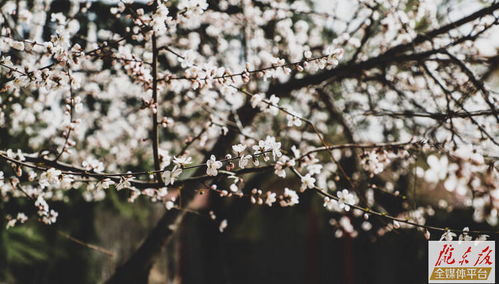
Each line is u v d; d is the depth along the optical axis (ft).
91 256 23.21
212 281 20.63
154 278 29.96
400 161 14.46
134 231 27.40
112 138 16.98
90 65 12.67
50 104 13.41
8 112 12.44
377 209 15.06
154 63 7.90
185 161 6.97
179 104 17.17
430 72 10.39
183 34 14.76
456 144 9.21
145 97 8.34
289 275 32.96
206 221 20.44
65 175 7.52
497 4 9.87
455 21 10.71
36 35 11.87
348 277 29.63
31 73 7.49
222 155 13.51
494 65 11.09
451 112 9.33
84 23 13.82
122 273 12.89
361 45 12.47
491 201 8.12
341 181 14.85
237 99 15.06
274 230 33.60
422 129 13.44
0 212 15.30
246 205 18.81
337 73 12.69
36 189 11.26
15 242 17.54
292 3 15.57
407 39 11.42
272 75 8.19
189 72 7.87
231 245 32.09
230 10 14.62
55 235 20.81
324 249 31.78
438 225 23.54
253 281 33.09
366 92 13.70
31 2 12.45
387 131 14.12
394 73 13.24
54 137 13.82
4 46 7.79
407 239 19.06
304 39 14.84
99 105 16.42
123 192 21.27
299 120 8.74
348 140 14.61
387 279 25.25
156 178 8.30
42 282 20.61
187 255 32.55
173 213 13.28
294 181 22.49
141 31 8.12
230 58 16.02
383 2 12.01
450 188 8.78
